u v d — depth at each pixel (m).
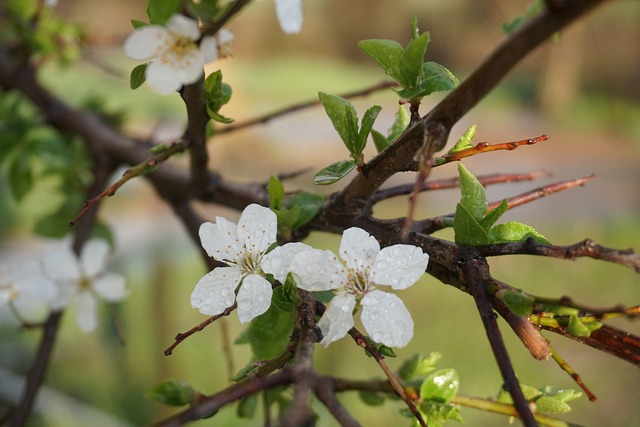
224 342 0.40
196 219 0.42
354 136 0.31
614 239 1.94
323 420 0.80
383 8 4.08
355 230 0.30
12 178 0.48
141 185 1.99
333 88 3.67
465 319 1.32
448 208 1.98
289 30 0.29
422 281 1.40
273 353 0.33
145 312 1.12
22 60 0.49
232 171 2.15
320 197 0.33
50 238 0.47
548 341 0.29
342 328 0.30
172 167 0.42
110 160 0.45
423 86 0.30
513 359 1.21
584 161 2.81
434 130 0.28
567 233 1.95
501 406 0.33
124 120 0.53
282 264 0.30
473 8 3.66
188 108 0.32
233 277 0.31
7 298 0.40
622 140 3.21
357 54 4.26
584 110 3.41
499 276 1.55
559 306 0.28
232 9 0.29
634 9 3.16
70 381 1.10
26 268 0.41
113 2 2.88
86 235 0.42
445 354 1.25
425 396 0.33
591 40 3.37
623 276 1.58
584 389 0.29
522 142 0.30
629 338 0.29
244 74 3.57
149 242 1.63
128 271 1.36
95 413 0.92
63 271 0.41
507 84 3.75
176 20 0.29
